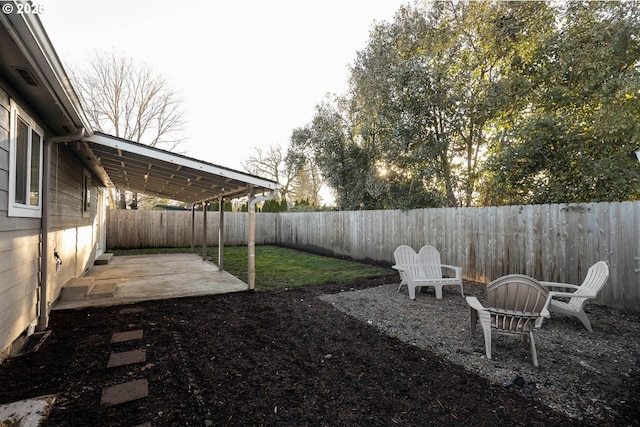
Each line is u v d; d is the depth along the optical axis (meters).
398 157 9.01
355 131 12.03
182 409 2.12
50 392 2.29
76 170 5.91
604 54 5.81
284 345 3.25
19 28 1.95
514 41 7.59
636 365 2.83
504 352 3.12
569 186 6.16
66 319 3.97
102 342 3.25
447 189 8.91
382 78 8.65
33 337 3.33
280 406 2.18
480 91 7.71
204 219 9.52
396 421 2.03
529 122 6.47
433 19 8.48
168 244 13.12
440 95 7.60
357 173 11.28
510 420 2.03
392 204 9.90
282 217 14.38
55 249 4.47
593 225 4.83
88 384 2.41
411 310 4.52
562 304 3.89
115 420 1.98
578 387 2.45
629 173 5.51
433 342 3.36
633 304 4.40
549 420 2.04
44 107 3.30
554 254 5.29
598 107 6.44
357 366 2.79
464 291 5.72
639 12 5.50
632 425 2.00
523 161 6.62
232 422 2.00
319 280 6.57
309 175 23.28
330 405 2.20
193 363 2.80
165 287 5.79
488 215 6.32
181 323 3.88
